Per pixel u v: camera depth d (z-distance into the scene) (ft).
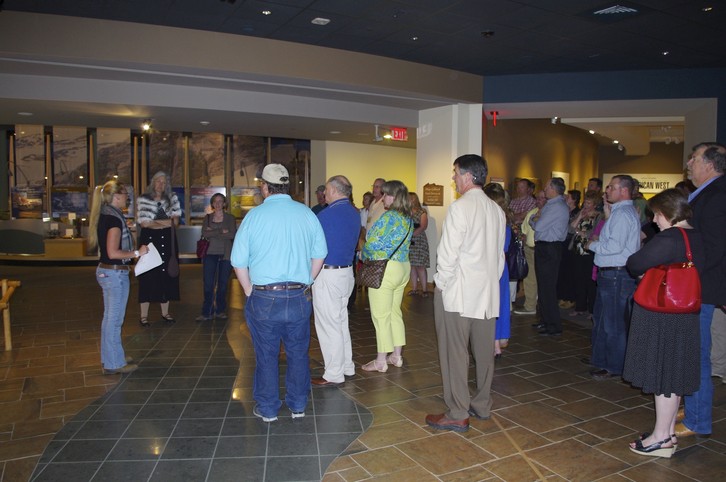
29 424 11.76
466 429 11.50
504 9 20.74
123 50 22.34
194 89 27.86
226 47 23.86
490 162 38.24
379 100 30.99
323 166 49.19
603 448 10.76
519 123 42.52
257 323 11.22
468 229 10.94
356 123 33.06
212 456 10.32
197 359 16.69
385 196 15.20
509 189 41.39
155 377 14.97
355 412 12.53
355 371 15.60
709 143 11.35
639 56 27.73
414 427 11.72
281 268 11.10
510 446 10.82
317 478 9.54
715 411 12.64
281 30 23.35
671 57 27.91
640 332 10.21
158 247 20.89
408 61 28.53
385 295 15.08
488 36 24.16
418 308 24.80
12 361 16.43
